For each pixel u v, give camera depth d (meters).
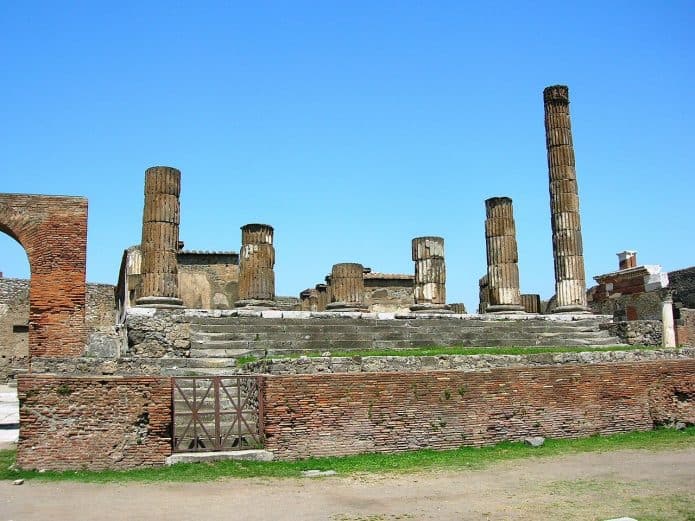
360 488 11.57
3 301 45.66
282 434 13.95
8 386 41.56
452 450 15.09
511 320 27.27
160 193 24.09
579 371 16.97
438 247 29.89
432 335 24.45
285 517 9.71
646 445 15.73
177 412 15.15
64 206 22.12
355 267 29.91
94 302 50.16
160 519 9.57
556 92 31.20
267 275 26.69
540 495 11.04
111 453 12.98
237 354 20.94
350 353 20.33
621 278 36.19
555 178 30.83
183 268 43.22
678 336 34.69
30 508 10.17
